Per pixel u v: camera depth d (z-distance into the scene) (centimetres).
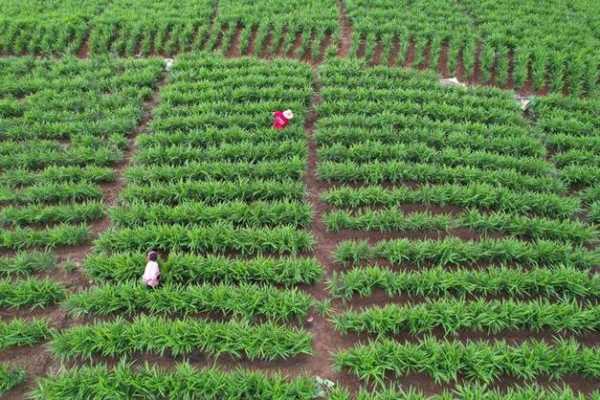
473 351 733
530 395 686
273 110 1240
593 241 948
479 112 1233
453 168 1088
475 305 799
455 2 1723
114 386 695
